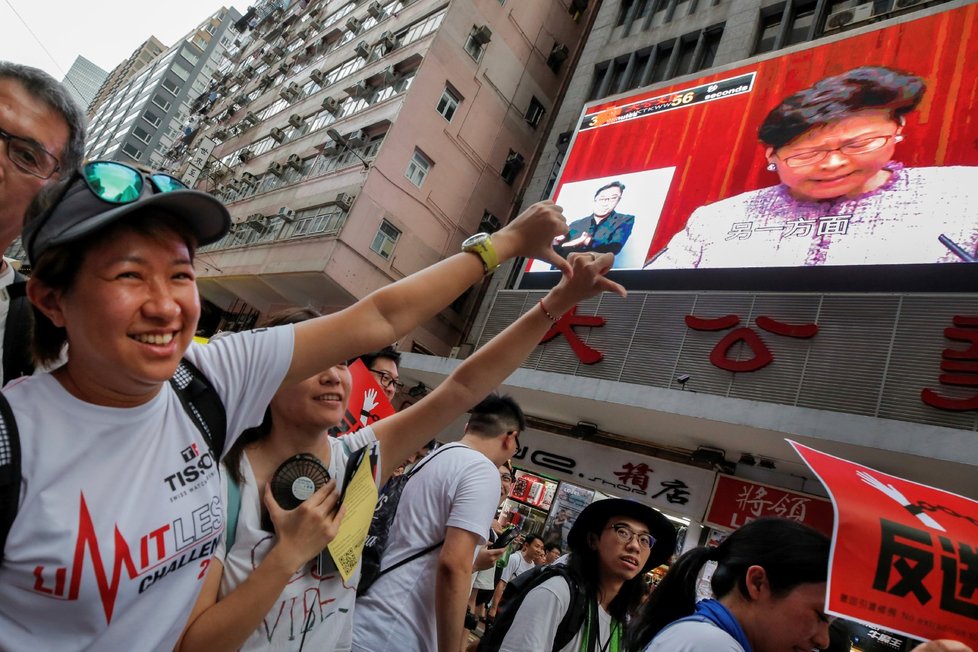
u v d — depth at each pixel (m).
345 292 14.11
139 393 0.98
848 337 6.99
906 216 7.31
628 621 2.36
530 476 10.48
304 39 24.73
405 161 15.26
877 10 10.30
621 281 9.70
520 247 1.64
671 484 8.85
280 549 1.31
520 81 17.88
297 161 18.36
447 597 1.90
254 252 17.23
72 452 0.92
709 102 10.25
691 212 9.41
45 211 0.93
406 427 1.89
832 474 1.57
